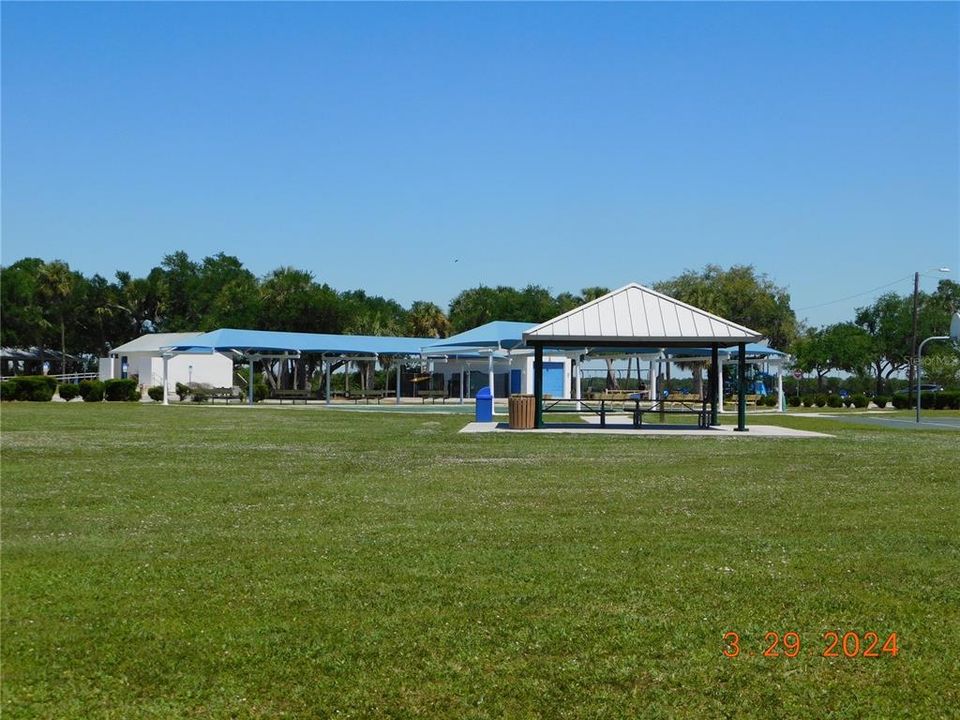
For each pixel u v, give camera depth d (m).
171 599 7.17
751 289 83.06
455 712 5.16
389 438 24.06
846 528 10.27
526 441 23.30
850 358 78.88
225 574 7.95
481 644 6.17
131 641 6.23
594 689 5.47
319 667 5.77
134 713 5.14
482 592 7.38
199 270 98.25
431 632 6.40
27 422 30.28
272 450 20.02
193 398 55.69
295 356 54.19
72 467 16.17
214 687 5.48
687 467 16.91
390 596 7.25
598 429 28.61
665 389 54.97
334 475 15.18
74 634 6.37
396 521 10.62
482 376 66.00
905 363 93.19
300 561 8.44
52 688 5.47
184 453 19.08
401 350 58.38
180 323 91.25
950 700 5.35
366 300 102.81
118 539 9.47
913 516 11.15
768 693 5.43
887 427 32.50
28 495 12.55
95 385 52.84
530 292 99.44
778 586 7.61
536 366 28.55
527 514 11.16
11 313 87.12
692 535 9.79
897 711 5.20
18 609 6.91
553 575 7.93
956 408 55.56
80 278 90.38
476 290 94.81
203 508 11.54
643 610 6.92
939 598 7.29
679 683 5.56
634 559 8.56
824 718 5.11
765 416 42.16
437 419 34.75
